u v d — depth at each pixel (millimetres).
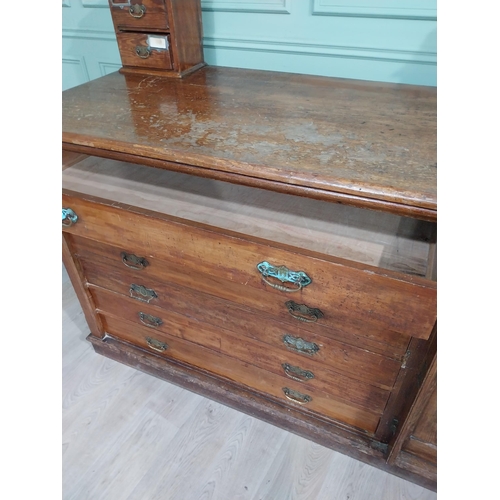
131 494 928
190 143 714
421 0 900
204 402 1123
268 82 1021
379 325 663
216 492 926
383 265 658
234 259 711
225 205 837
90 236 866
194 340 1032
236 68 1143
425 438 816
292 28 1060
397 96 911
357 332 750
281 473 956
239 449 1009
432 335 679
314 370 888
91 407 1111
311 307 750
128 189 905
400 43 967
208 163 665
